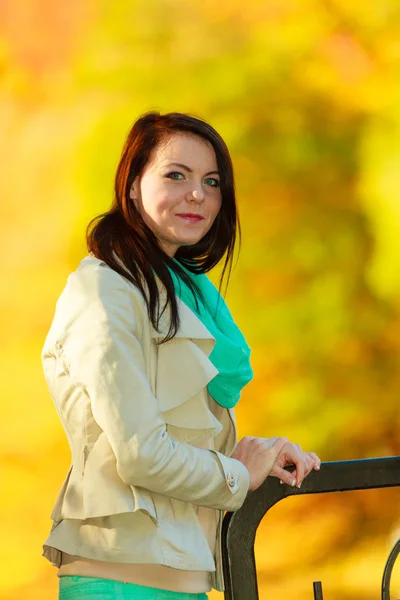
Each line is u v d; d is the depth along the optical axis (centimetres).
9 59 1480
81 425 279
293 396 1264
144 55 1366
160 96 1350
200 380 288
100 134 1356
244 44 1349
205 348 296
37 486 1342
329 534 1287
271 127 1325
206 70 1341
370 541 1284
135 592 274
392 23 1353
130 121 1345
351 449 1270
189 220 301
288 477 295
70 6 1452
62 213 1424
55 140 1445
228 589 287
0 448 1364
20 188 1445
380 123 1327
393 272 1264
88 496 274
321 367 1273
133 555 272
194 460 276
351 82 1350
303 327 1273
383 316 1274
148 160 300
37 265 1430
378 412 1274
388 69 1353
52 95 1460
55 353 280
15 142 1452
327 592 1219
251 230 1295
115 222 298
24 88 1470
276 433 1269
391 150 1313
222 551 290
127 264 288
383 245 1274
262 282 1284
